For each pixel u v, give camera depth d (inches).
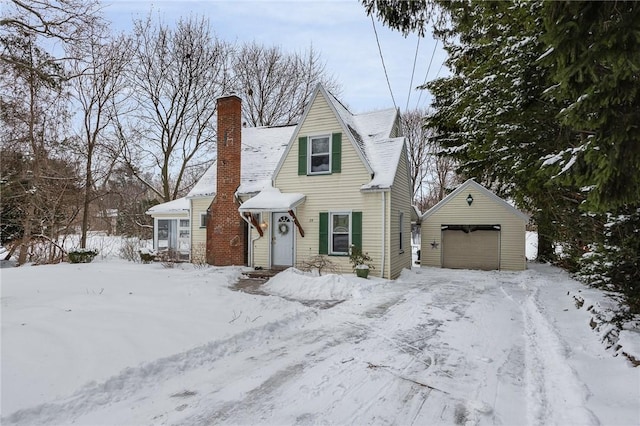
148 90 791.1
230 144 514.0
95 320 202.1
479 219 601.9
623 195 131.6
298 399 136.8
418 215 647.1
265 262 492.4
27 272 372.2
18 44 414.9
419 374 160.6
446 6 239.1
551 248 637.3
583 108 131.6
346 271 450.9
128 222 964.6
